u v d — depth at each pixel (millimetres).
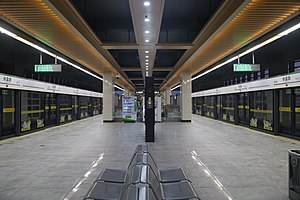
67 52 9562
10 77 9344
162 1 5250
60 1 5199
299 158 3324
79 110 20547
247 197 3605
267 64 14125
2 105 9531
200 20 10656
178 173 3594
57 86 14602
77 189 3967
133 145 8016
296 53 11391
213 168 5152
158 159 5961
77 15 6434
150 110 8719
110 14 10141
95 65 13562
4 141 9047
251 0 4633
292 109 9359
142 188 2180
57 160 5930
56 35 7055
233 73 18797
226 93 16203
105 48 10086
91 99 25516
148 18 6340
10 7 5004
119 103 42094
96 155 6484
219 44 8219
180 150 7098
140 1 5246
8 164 5566
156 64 18891
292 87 8797
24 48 10852
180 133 11148
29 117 11711
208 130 12375
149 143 8367
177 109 27406
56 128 13828
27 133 11219
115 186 3078
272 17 5648
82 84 30500
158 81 33625
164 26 10695
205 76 22016
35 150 7227
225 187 4020
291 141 8773
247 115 14031
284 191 3834
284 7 5059
